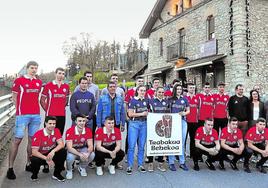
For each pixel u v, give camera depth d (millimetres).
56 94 6539
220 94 8156
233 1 16047
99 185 5516
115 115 6750
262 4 16219
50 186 5402
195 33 19688
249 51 15734
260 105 7703
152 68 26000
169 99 7023
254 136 6691
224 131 6785
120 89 7727
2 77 20328
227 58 16484
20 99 5969
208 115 7855
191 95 7758
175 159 7672
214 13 17734
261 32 16125
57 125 6590
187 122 7695
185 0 21156
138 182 5742
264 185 5715
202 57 18719
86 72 7633
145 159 7543
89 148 6098
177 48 21375
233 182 5863
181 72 21641
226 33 16641
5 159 7043
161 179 5969
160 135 6699
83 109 6660
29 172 6168
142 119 6590
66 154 5863
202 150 6672
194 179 6008
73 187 5375
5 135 8070
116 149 6215
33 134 6180
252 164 7312
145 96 7152
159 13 24656
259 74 15953
